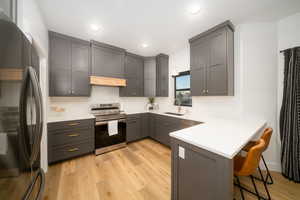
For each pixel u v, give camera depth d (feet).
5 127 2.07
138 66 12.01
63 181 5.92
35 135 2.85
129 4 5.36
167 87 12.17
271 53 6.77
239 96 7.29
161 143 10.87
